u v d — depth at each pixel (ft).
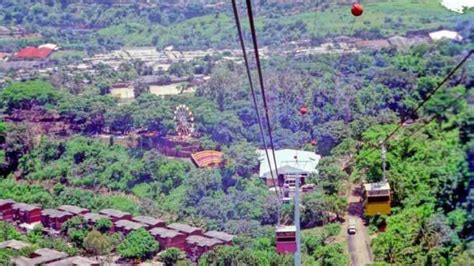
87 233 197.57
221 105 264.31
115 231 202.69
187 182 224.33
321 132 201.16
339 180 167.63
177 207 215.31
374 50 222.48
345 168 170.40
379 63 208.03
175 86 343.87
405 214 110.11
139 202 227.40
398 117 179.32
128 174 242.99
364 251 141.90
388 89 186.70
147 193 233.35
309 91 218.18
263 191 203.72
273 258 151.74
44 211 219.20
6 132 263.90
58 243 194.49
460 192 76.48
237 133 244.83
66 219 212.84
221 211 201.77
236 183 215.92
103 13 484.74
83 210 219.20
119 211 216.13
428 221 96.17
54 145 264.52
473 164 71.20
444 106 68.18
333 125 199.72
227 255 159.63
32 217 220.43
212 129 251.80
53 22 480.64
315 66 232.73
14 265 173.27
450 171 75.20
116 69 377.91
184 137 259.39
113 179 245.04
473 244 76.89
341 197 162.30
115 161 253.24
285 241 105.19
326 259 139.85
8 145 262.06
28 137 266.98
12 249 184.55
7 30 463.01
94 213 215.72
